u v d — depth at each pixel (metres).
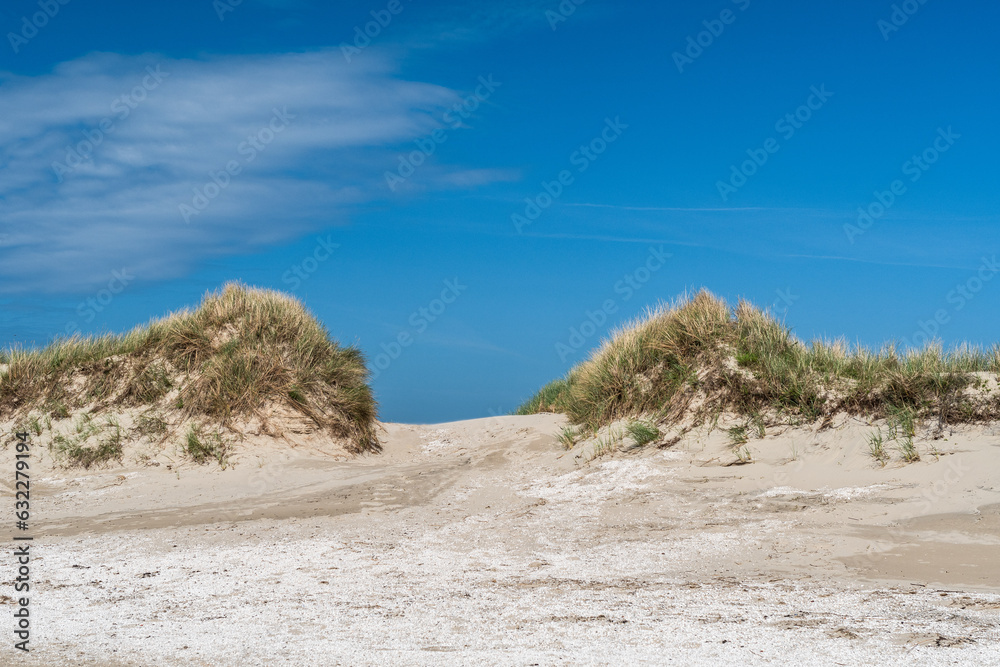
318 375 14.92
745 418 11.43
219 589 6.24
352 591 6.08
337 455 13.88
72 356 14.65
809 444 10.48
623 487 10.30
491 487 11.22
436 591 6.02
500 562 7.15
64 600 5.89
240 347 14.66
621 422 12.55
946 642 4.42
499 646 4.51
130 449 13.03
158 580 6.61
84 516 10.16
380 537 8.38
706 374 12.20
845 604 5.38
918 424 9.97
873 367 10.97
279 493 11.29
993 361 10.51
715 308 13.09
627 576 6.48
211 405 13.73
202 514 9.99
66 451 12.95
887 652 4.27
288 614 5.36
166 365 14.47
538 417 15.84
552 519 9.07
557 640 4.61
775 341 12.19
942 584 5.99
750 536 7.69
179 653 4.46
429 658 4.29
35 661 4.36
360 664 4.20
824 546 7.20
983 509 7.83
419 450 14.99
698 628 4.82
